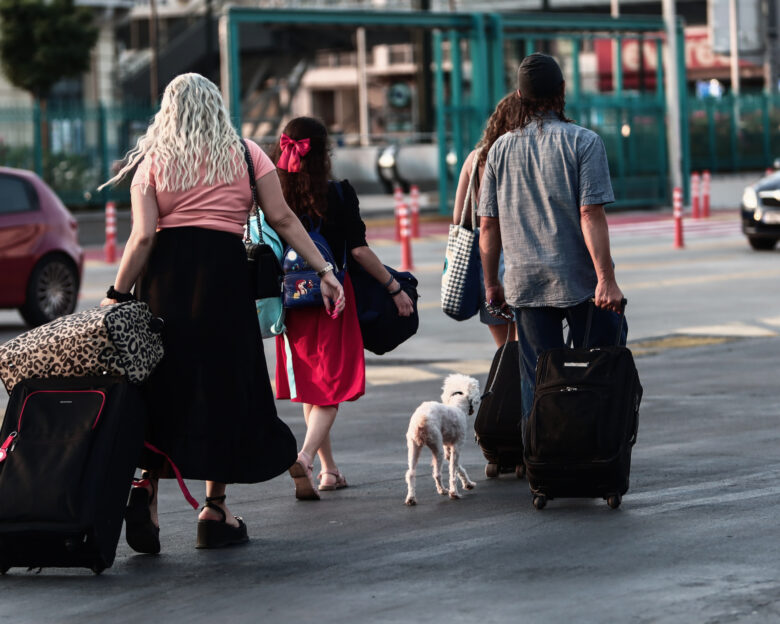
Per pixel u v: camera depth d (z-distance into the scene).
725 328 23.94
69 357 9.21
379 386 18.45
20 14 69.25
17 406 9.20
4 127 56.78
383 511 11.23
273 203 10.05
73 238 27.98
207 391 9.59
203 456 9.53
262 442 9.81
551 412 10.53
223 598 8.64
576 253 10.66
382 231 55.00
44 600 8.73
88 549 8.96
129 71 85.88
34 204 27.34
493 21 59.81
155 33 80.56
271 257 10.04
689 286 31.23
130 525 9.73
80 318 9.29
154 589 8.91
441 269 37.50
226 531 10.10
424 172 72.38
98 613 8.40
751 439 13.95
